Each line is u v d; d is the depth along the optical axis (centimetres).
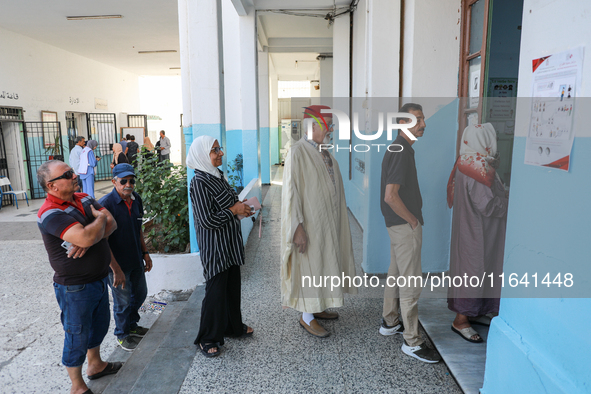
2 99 951
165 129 2367
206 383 236
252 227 624
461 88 335
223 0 902
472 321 283
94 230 238
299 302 271
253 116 833
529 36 168
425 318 291
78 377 259
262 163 1116
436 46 334
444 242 299
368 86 364
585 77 136
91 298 257
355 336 281
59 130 1162
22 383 285
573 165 143
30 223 760
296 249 263
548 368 157
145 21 921
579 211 141
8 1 774
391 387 225
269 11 793
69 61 1243
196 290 394
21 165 1020
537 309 167
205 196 255
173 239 458
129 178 300
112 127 1516
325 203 261
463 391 215
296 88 1923
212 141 264
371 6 350
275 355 262
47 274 489
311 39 1116
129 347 326
